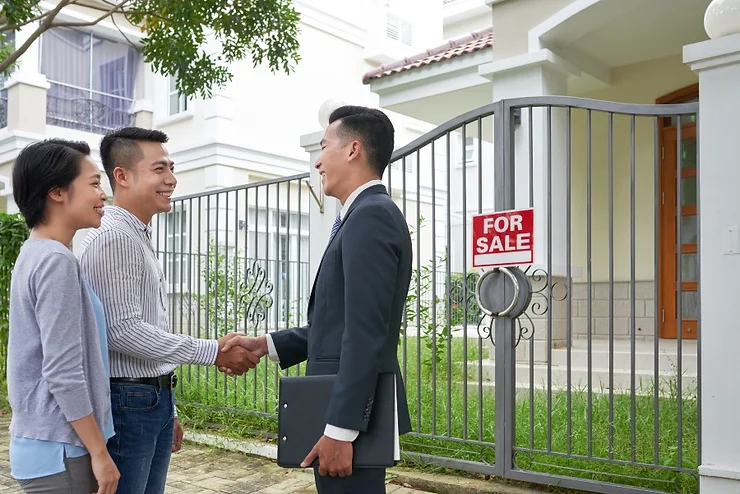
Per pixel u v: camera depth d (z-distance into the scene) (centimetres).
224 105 1206
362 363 189
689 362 549
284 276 659
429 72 785
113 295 211
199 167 1216
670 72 724
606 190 754
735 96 295
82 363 185
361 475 199
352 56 1472
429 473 394
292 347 259
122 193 229
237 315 575
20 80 1185
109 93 1348
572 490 354
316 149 486
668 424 429
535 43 621
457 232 1258
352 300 193
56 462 178
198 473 428
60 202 192
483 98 812
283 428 204
